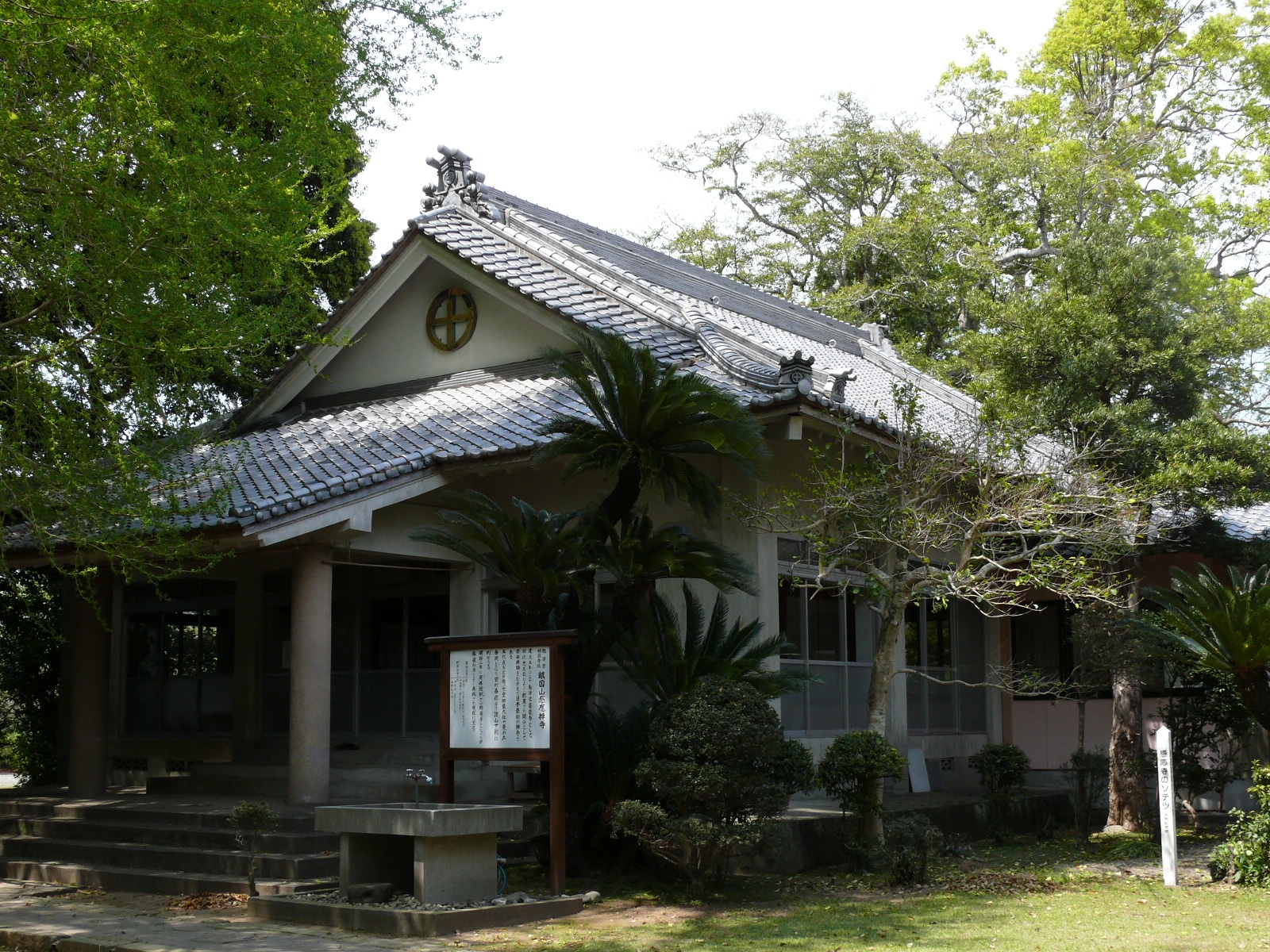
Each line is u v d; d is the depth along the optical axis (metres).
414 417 15.95
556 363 11.12
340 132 10.88
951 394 22.50
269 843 11.39
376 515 13.97
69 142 8.12
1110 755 16.11
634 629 11.26
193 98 8.70
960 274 31.62
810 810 13.42
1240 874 10.81
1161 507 14.23
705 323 15.46
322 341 10.38
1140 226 27.31
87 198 8.45
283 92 9.52
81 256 8.34
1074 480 12.65
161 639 19.33
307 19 9.59
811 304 33.91
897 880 10.97
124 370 9.25
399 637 16.16
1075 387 14.28
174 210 8.09
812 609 14.85
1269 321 14.93
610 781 10.99
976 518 12.03
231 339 8.89
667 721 10.12
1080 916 9.22
